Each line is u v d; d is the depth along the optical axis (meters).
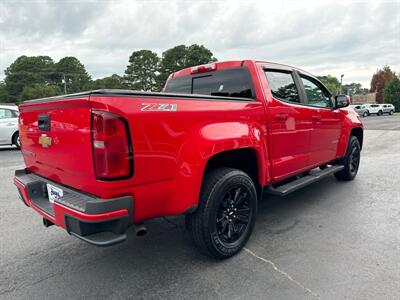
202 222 2.65
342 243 3.15
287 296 2.31
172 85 4.38
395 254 2.90
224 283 2.50
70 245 3.28
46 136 2.55
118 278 2.62
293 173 3.83
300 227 3.58
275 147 3.42
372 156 8.34
